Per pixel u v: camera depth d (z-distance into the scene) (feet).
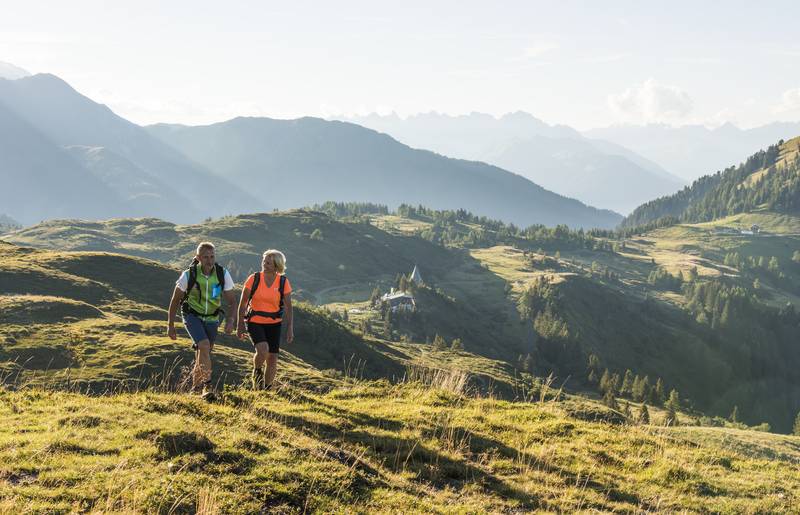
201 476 25.22
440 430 39.22
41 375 135.74
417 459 33.65
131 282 291.99
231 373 152.87
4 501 21.02
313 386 123.24
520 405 50.14
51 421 30.07
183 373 42.11
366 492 27.61
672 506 32.65
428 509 26.91
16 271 245.45
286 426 34.19
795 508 34.12
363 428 37.09
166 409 33.42
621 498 33.01
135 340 170.60
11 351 151.94
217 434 30.17
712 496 35.04
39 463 24.73
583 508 30.66
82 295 240.32
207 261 38.96
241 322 41.73
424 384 53.93
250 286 41.47
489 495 30.40
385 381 54.03
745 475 39.27
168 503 22.82
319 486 26.78
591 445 40.96
